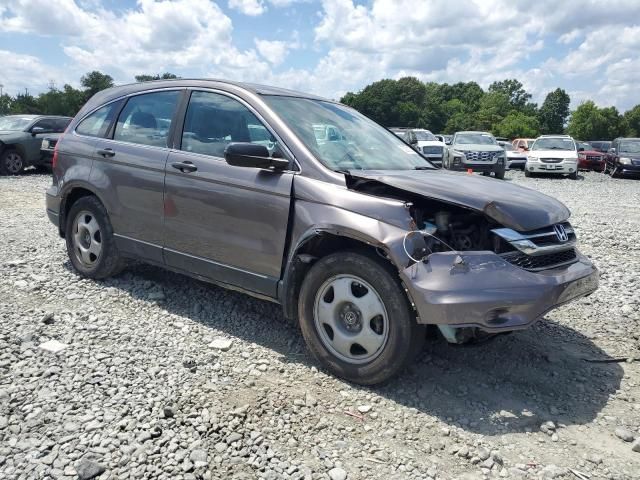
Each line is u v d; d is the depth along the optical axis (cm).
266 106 423
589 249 791
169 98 485
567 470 285
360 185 383
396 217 343
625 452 303
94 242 528
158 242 471
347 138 444
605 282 613
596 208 1295
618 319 503
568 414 341
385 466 281
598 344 449
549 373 394
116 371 360
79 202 533
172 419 308
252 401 333
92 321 442
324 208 368
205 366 376
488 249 354
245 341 421
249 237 406
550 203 384
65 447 277
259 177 400
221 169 422
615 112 10662
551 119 13025
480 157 2098
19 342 393
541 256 354
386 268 342
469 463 288
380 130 507
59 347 387
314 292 373
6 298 485
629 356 427
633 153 2352
